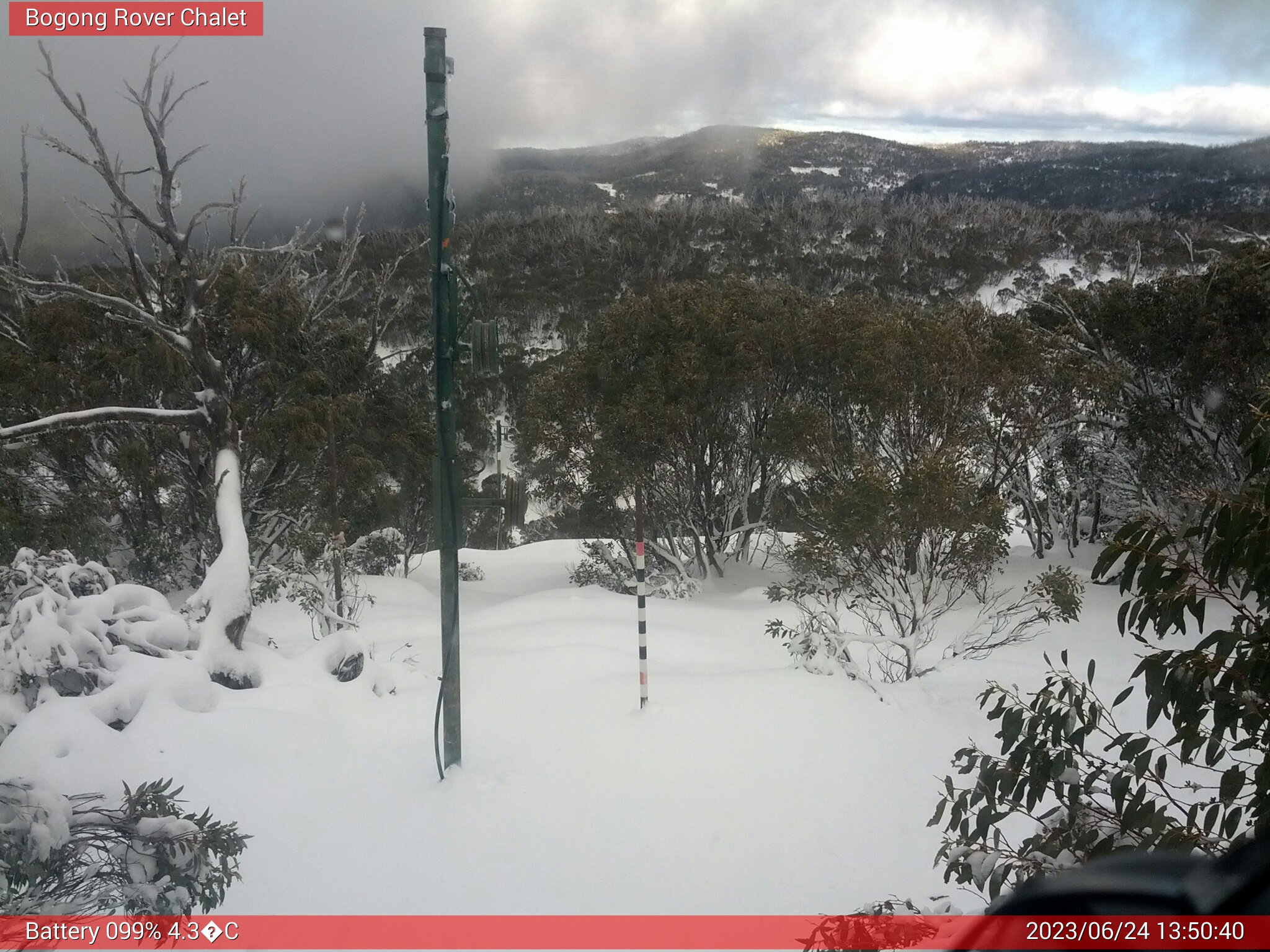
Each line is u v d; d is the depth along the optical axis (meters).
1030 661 10.66
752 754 6.73
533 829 5.80
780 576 18.05
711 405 17.70
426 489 19.97
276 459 15.60
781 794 6.21
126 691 6.46
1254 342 15.06
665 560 18.94
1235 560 2.65
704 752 6.77
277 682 7.70
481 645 10.82
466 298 6.70
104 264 15.27
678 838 5.69
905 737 7.20
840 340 16.92
